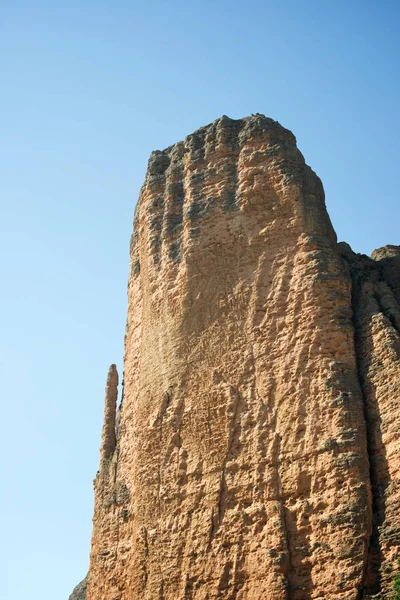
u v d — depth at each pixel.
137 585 36.06
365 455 33.22
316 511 32.84
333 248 38.34
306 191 39.28
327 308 36.47
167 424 37.66
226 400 36.44
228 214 39.88
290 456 34.19
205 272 39.28
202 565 34.31
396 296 40.16
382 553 31.30
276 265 38.06
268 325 37.09
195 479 35.94
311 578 32.00
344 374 35.06
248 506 34.28
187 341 38.56
